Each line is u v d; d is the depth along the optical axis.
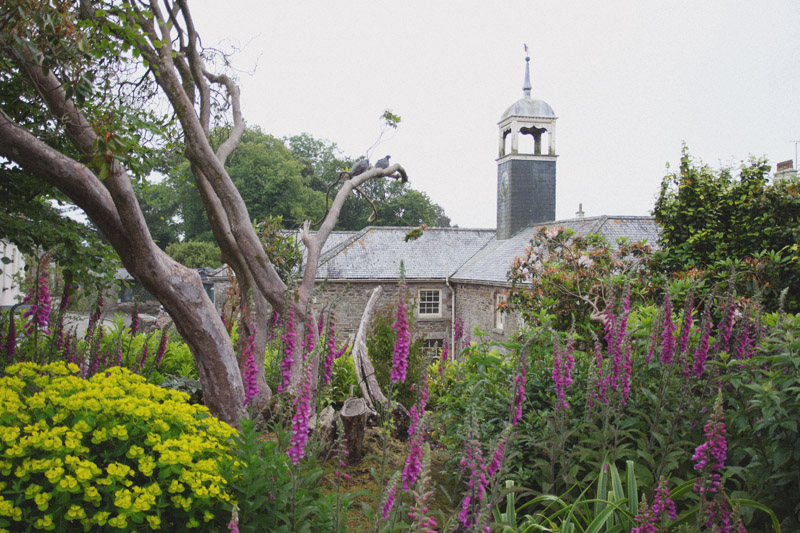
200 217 40.97
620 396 4.04
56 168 4.73
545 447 4.11
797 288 7.11
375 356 7.69
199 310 5.66
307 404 2.91
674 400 4.15
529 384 4.84
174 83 6.05
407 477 2.57
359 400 6.00
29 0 3.77
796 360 3.38
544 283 7.91
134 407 3.26
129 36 4.79
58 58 4.14
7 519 2.78
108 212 5.11
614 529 3.35
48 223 6.09
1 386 3.44
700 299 6.66
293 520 3.09
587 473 4.29
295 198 39.03
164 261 5.47
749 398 3.85
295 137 51.53
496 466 2.72
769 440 3.46
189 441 3.25
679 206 8.74
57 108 4.89
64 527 2.79
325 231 7.41
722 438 2.71
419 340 7.69
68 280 6.00
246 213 6.34
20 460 2.92
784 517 3.39
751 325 4.47
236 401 5.87
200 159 6.18
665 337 3.96
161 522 2.97
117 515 2.88
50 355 5.35
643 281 7.82
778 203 7.86
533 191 25.69
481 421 4.54
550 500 3.89
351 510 4.28
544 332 5.03
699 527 2.79
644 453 3.76
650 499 3.76
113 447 3.24
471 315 22.11
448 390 6.50
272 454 3.37
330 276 21.98
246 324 7.17
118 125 4.87
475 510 2.48
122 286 7.25
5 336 5.81
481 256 24.22
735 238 8.17
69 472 2.87
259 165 38.00
